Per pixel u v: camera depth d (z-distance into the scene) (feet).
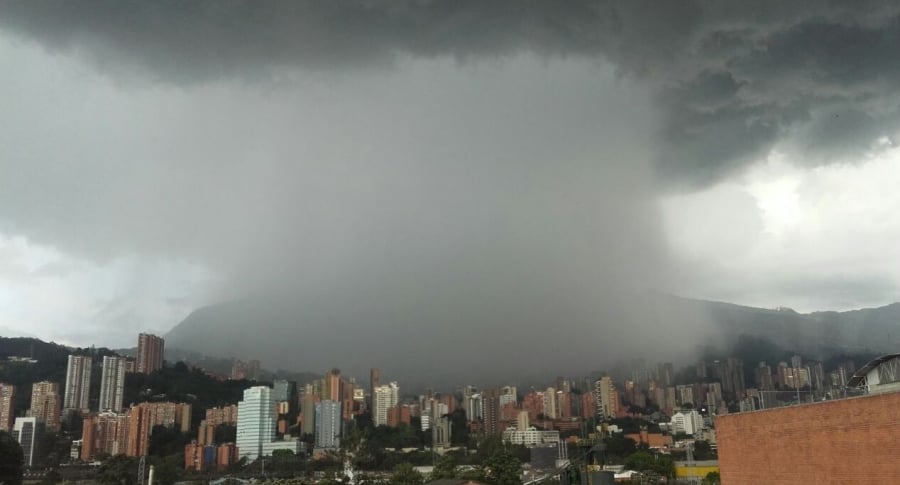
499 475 453.17
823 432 148.77
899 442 127.13
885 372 167.12
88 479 652.07
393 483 484.74
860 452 137.08
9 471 482.69
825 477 147.23
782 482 162.91
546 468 561.02
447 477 458.91
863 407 136.87
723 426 191.93
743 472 180.65
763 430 171.73
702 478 520.01
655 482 548.72
